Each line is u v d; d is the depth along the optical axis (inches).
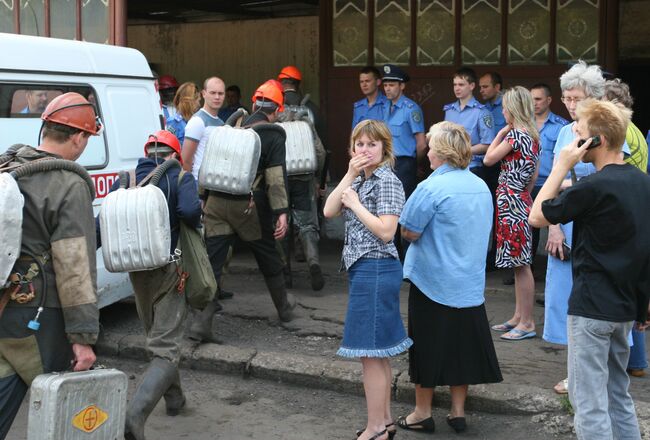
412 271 189.9
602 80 194.9
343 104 388.2
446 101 369.1
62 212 141.7
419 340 190.1
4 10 359.9
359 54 383.2
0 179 137.3
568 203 154.3
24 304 141.7
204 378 233.1
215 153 239.3
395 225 175.6
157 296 190.5
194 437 194.2
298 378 227.1
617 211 152.0
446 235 185.9
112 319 277.6
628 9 398.9
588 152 159.9
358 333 178.1
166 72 561.0
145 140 277.3
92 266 144.4
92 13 344.8
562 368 223.6
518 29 355.3
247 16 525.7
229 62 539.2
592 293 155.0
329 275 334.0
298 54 516.7
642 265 153.9
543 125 289.7
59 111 148.3
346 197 176.7
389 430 187.2
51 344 144.2
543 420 198.7
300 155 296.0
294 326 267.4
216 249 247.8
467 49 364.2
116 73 268.4
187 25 548.4
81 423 141.6
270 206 257.0
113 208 174.2
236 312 283.7
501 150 239.5
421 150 325.7
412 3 370.6
